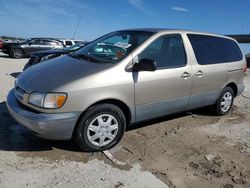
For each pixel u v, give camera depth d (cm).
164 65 460
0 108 560
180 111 508
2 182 320
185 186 344
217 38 580
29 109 372
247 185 357
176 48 485
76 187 322
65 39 2056
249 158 428
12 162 362
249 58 1836
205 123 563
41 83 376
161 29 488
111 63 409
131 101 418
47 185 321
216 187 348
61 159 379
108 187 328
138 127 511
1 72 1073
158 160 399
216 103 589
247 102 767
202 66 519
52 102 357
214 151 441
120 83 399
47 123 354
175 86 472
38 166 358
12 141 419
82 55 463
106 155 399
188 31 520
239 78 623
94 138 396
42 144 414
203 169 386
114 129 412
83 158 386
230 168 394
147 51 438
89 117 384
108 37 509
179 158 411
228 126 557
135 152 416
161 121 550
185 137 486
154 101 448
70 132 373
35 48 1945
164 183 345
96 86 378
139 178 351
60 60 459
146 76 427
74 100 365
